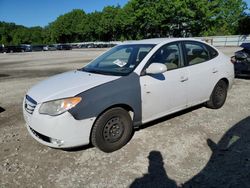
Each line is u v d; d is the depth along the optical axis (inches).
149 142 164.7
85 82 152.2
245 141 162.2
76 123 138.2
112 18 3233.3
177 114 213.0
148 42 188.9
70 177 130.7
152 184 122.8
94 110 142.0
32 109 146.6
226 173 129.0
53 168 139.3
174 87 178.2
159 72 157.0
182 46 191.3
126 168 137.0
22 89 356.8
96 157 149.1
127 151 154.6
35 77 482.6
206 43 214.1
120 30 3139.8
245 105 234.8
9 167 141.5
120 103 151.2
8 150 161.5
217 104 221.6
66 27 3983.8
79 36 3993.6
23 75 521.7
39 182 127.4
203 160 141.8
